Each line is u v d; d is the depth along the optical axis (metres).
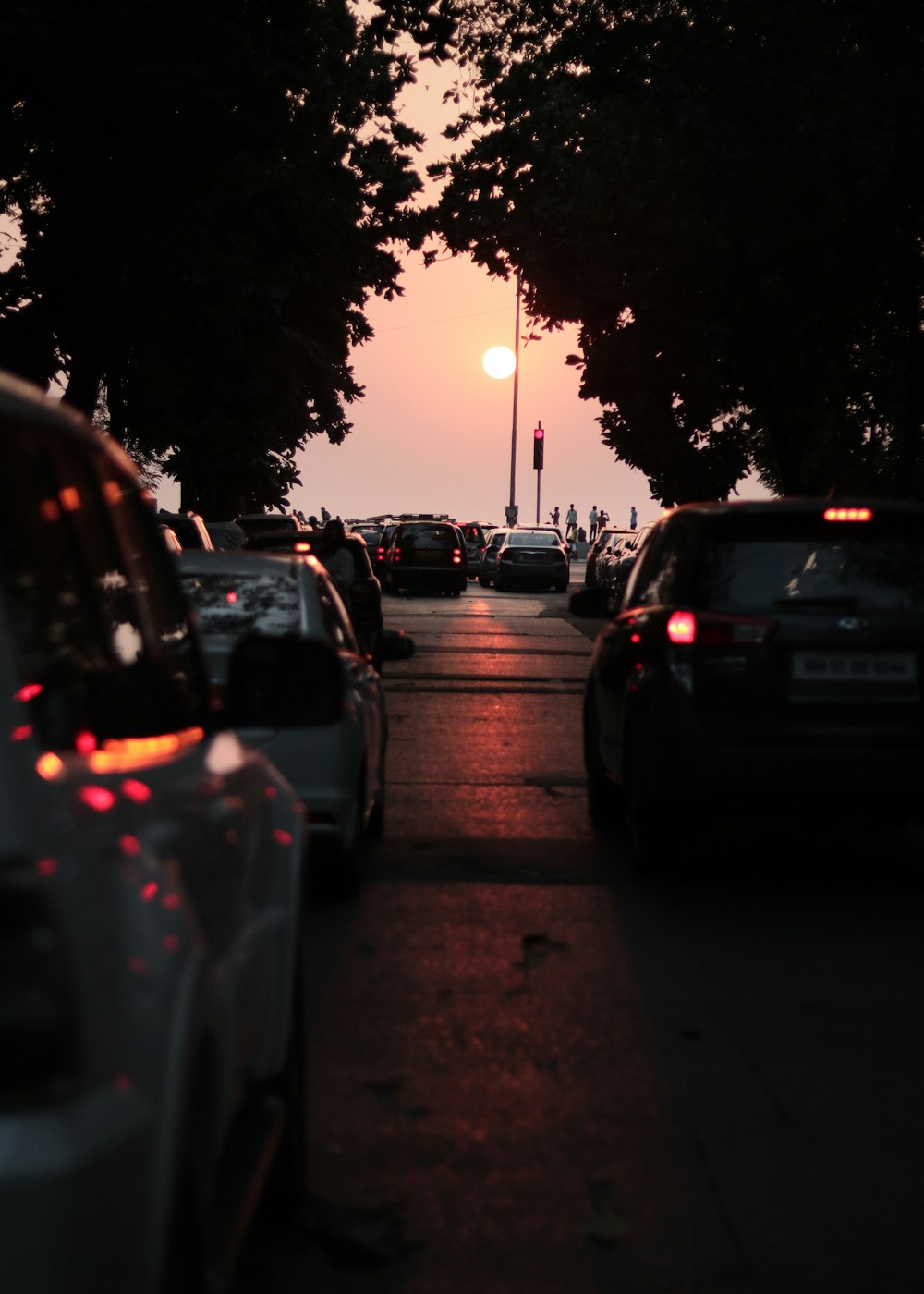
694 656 17.69
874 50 43.00
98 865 4.52
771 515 18.09
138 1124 4.45
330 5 38.62
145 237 41.84
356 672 18.31
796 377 64.81
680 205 53.81
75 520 5.79
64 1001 4.13
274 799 8.52
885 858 19.92
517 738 31.73
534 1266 8.24
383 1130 10.20
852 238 47.41
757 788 17.50
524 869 18.78
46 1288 4.06
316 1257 8.34
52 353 40.44
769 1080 11.27
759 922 16.22
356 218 52.53
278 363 78.88
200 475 79.94
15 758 4.23
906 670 17.56
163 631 7.03
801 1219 8.88
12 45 28.42
